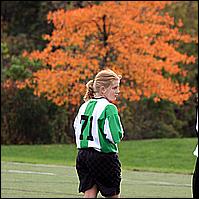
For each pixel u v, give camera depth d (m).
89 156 25.95
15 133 112.00
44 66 107.31
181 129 136.38
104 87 26.41
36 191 51.53
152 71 95.81
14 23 140.88
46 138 113.19
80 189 26.39
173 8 133.00
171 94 94.06
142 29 93.31
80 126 26.33
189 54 132.25
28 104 111.88
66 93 94.19
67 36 94.00
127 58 92.75
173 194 51.72
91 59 93.56
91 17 92.94
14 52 129.25
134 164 88.00
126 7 94.81
